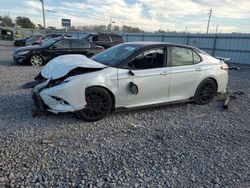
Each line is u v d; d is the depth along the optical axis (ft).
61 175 9.60
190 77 17.87
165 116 16.72
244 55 61.41
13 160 10.41
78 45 40.32
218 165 10.82
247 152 12.10
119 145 12.25
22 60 38.40
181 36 77.00
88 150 11.60
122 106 15.69
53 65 15.70
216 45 67.67
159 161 10.92
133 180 9.50
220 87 19.92
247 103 20.75
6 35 132.77
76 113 14.52
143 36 89.04
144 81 15.81
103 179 9.46
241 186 9.45
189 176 9.93
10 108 16.62
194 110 18.24
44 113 15.10
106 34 54.29
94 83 14.30
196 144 12.73
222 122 16.08
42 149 11.46
